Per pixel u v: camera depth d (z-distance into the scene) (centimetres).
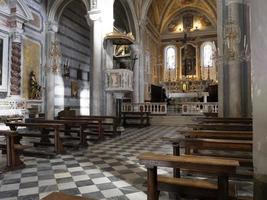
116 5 1956
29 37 1451
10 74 1304
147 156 298
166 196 390
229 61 974
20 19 1336
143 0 2103
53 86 1572
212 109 1720
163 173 516
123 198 388
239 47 962
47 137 818
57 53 1430
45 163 607
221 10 1046
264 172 191
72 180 476
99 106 1263
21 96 1369
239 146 370
